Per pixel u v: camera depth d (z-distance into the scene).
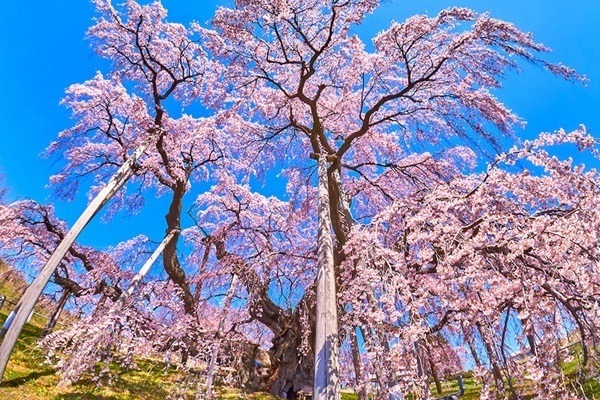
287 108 13.34
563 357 3.86
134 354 11.36
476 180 6.86
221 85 12.63
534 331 3.98
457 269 5.10
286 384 12.44
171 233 14.13
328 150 12.18
